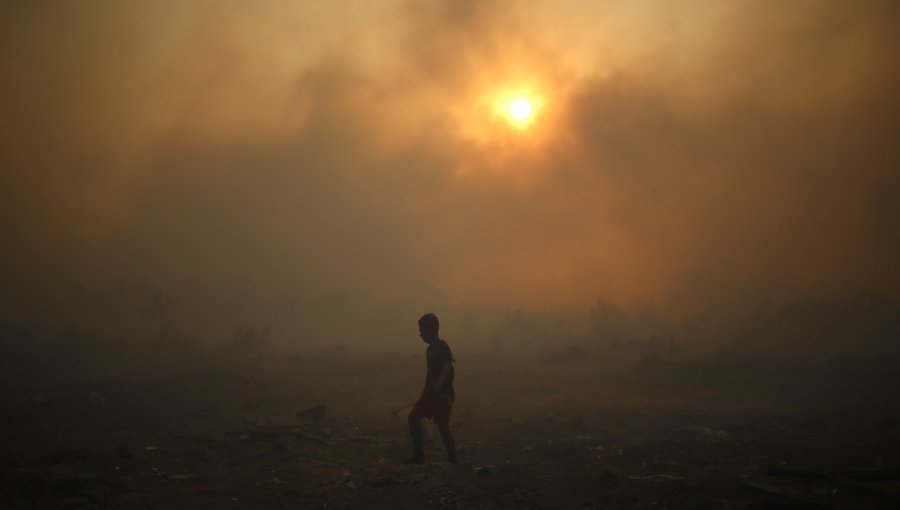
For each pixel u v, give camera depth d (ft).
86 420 31.04
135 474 20.93
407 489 19.22
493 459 24.48
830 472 16.61
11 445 25.23
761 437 28.96
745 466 21.99
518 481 20.31
